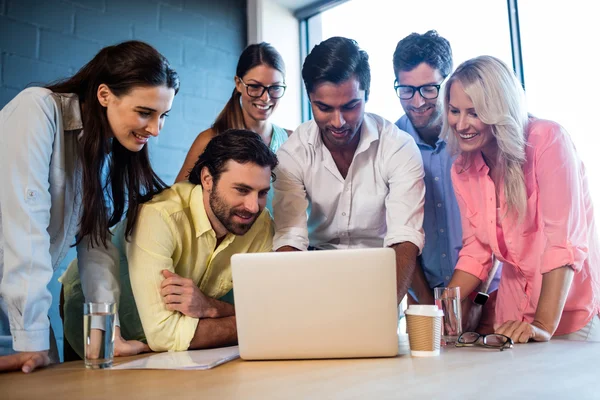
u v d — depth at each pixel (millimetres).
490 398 806
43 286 1324
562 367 1060
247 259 1267
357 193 1974
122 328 1833
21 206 1337
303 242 1886
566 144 1675
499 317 1885
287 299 1258
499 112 1683
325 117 1796
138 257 1584
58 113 1445
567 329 1721
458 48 2561
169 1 2992
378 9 2869
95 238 1533
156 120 1529
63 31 2607
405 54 2070
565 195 1631
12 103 1418
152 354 1454
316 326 1253
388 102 2785
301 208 1938
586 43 2225
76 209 1544
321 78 1736
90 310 1212
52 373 1170
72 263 1970
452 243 2137
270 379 1022
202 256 1735
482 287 1925
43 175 1393
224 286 1829
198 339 1555
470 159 1826
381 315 1246
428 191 2160
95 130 1488
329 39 1778
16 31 2467
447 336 1435
